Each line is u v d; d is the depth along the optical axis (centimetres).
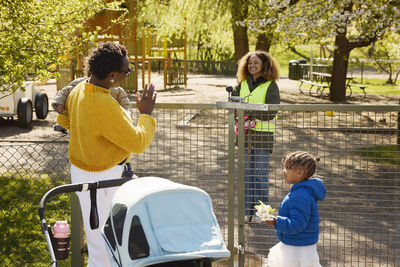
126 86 2189
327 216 633
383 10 1266
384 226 605
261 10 1516
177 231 247
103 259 367
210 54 4109
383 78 3434
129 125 341
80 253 420
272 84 607
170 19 1914
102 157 349
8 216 614
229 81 2988
